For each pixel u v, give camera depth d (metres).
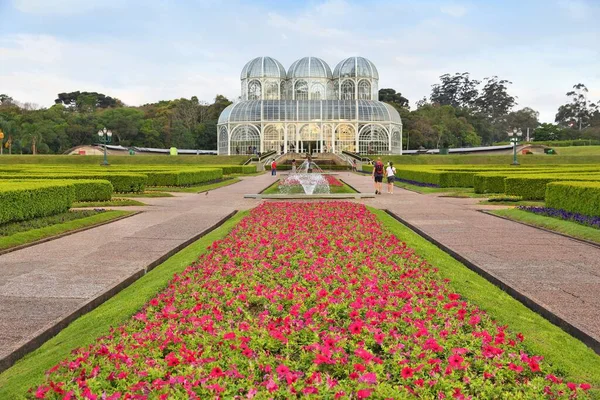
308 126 90.88
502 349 6.51
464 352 6.23
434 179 37.66
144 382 5.55
